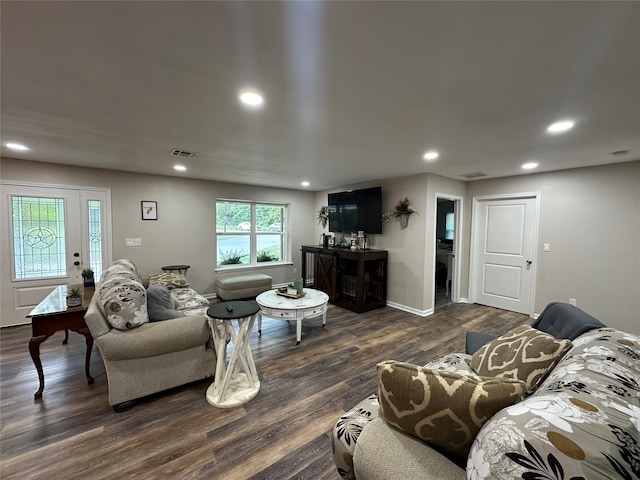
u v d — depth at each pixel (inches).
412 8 40.5
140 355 81.0
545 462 24.8
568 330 68.4
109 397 79.3
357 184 213.3
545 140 101.0
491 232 187.3
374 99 70.7
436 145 108.7
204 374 93.5
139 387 82.4
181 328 86.9
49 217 148.1
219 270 209.5
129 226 171.3
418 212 171.2
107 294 81.7
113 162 144.1
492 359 68.1
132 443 68.7
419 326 152.6
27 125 90.1
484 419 35.6
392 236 186.9
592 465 24.1
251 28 45.1
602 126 86.6
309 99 71.1
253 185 223.1
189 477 59.9
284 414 80.4
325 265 204.2
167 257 186.2
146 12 41.5
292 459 64.9
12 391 89.0
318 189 246.7
